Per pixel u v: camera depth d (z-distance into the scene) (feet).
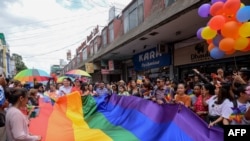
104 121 20.40
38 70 35.81
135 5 57.36
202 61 40.78
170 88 29.22
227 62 36.68
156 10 44.91
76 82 33.73
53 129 17.83
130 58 75.72
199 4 26.22
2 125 14.99
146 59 60.39
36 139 12.39
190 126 13.94
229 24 17.38
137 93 32.27
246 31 16.98
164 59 51.62
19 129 11.57
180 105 14.99
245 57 33.19
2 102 15.43
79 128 18.56
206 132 13.75
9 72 156.15
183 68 47.44
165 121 15.35
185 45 45.34
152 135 15.17
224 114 15.33
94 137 16.03
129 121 18.35
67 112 22.12
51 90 36.40
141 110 18.03
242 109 14.98
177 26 36.35
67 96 23.31
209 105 18.69
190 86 30.48
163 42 49.24
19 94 12.26
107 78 96.22
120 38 63.31
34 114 22.90
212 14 18.97
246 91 14.92
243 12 16.61
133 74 75.36
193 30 39.04
